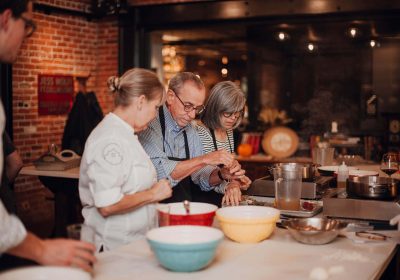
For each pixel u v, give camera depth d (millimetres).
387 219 2502
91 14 7586
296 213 2602
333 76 6867
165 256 1775
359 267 1869
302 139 6961
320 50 6832
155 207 2336
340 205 2586
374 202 2525
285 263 1907
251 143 6789
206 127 3365
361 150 6402
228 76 7430
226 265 1882
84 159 2287
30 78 6836
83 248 1696
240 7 6691
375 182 2738
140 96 2271
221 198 3201
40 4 6816
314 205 2779
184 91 2844
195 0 6875
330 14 6305
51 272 1620
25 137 6801
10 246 1594
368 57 6613
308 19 6445
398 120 6359
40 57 6969
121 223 2283
